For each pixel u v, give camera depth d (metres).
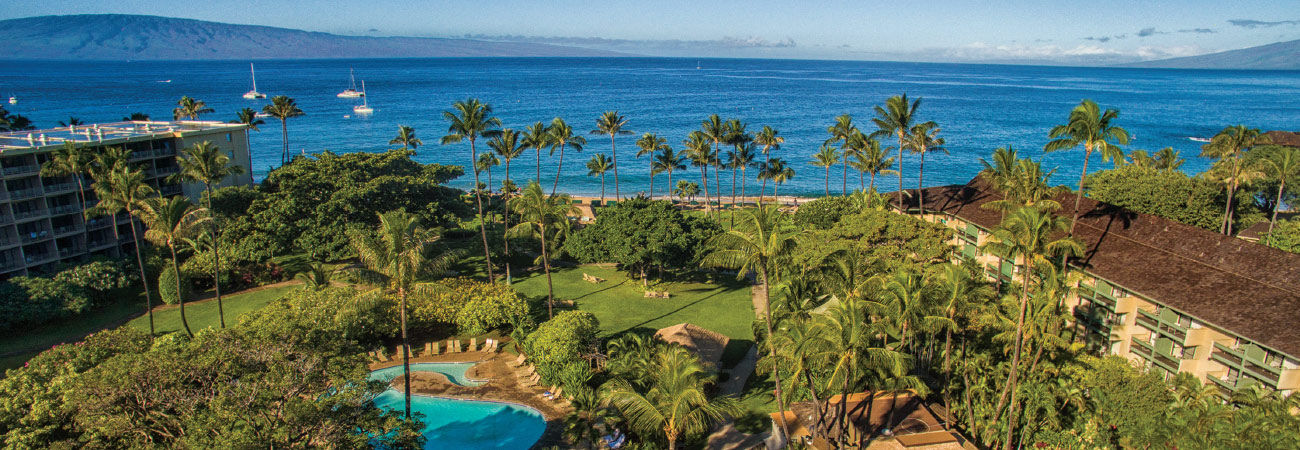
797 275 45.16
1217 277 45.66
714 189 155.75
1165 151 92.44
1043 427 43.09
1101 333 51.06
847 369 36.72
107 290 69.00
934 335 49.44
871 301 41.03
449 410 47.28
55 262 77.38
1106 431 40.06
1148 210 75.75
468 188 155.88
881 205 76.44
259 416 31.25
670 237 73.06
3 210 72.44
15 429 32.38
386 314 56.66
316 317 54.03
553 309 68.75
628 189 156.88
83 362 38.88
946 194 76.19
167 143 90.94
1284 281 43.12
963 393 47.00
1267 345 38.91
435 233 41.59
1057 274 46.25
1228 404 38.72
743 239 36.31
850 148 96.94
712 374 47.22
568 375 47.28
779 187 158.25
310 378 32.91
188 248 76.06
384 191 80.81
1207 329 44.16
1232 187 74.88
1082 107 49.59
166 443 32.59
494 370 53.56
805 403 47.06
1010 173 59.25
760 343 45.12
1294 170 71.88
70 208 78.69
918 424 43.31
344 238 73.69
